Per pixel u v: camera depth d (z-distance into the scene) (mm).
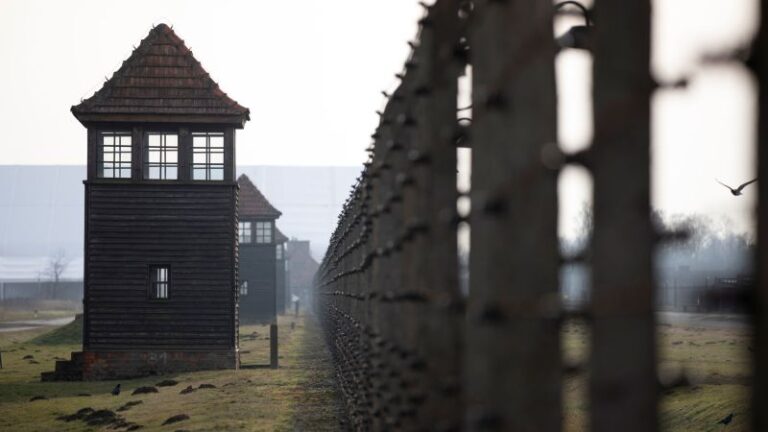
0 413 46656
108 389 58156
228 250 65062
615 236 6379
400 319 15828
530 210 7496
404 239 14336
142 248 64688
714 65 5305
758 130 5133
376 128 21797
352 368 33438
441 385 11836
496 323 7887
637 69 6379
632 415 6289
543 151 6914
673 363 46875
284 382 54531
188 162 65188
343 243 43625
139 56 65562
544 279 7453
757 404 5035
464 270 12484
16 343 114188
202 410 43000
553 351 7520
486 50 8273
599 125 6359
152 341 64625
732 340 60469
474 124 8859
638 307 6297
